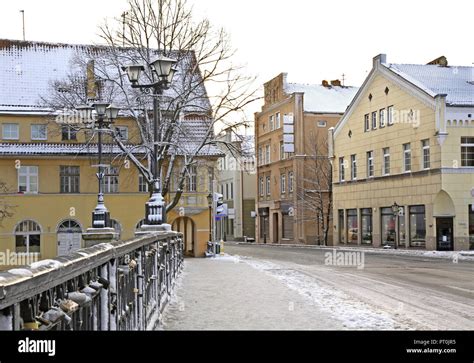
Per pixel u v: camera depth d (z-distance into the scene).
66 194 43.53
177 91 35.94
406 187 43.88
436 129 39.81
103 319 5.10
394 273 24.03
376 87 48.19
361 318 11.62
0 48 50.06
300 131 64.62
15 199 42.84
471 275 22.89
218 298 14.72
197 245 45.16
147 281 9.09
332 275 22.86
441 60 49.50
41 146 43.91
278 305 13.45
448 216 40.09
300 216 64.19
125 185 44.34
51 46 51.38
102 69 39.84
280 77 70.06
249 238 80.81
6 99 46.34
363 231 50.84
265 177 75.06
